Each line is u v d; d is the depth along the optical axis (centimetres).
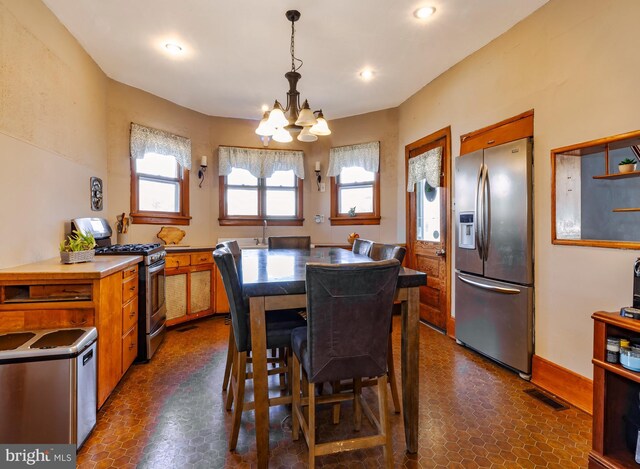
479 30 262
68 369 157
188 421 191
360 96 398
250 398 218
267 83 356
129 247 292
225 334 346
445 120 336
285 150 474
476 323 284
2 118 190
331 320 133
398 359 282
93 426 181
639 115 178
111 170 344
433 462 158
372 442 145
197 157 435
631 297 182
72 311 189
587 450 166
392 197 438
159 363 273
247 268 184
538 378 233
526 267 238
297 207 488
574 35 210
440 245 353
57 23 246
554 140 224
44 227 234
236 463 158
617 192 201
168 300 353
